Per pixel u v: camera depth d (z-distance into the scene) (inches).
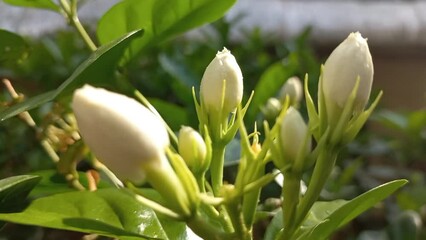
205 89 6.7
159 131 5.7
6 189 6.3
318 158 6.3
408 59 26.6
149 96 16.6
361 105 6.3
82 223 6.1
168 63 14.0
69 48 18.2
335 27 25.4
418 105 26.8
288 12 27.0
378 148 17.8
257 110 11.2
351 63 6.2
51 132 8.3
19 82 17.1
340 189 13.4
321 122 6.3
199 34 20.2
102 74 7.6
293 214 6.4
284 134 6.3
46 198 6.5
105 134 5.5
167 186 5.8
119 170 5.6
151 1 8.1
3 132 14.0
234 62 6.7
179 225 7.3
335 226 6.5
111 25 8.3
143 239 6.5
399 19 26.4
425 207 13.7
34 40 18.9
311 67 15.5
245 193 6.0
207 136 6.5
